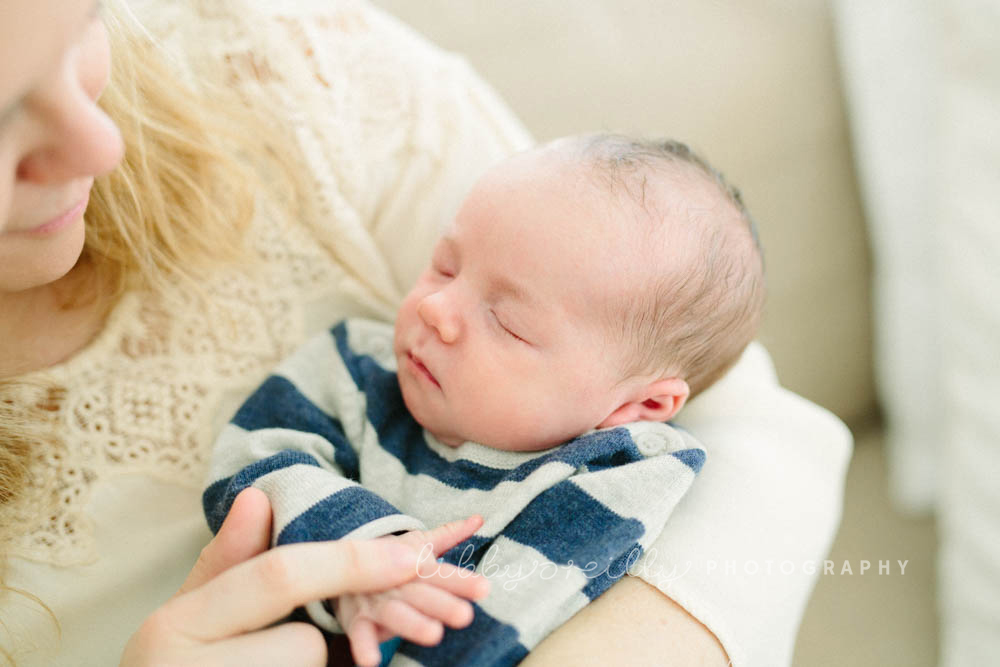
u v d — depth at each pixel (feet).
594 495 2.11
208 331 2.53
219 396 2.49
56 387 2.24
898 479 4.43
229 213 2.67
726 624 2.01
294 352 2.67
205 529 2.38
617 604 2.01
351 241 2.77
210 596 1.71
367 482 2.35
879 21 4.03
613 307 2.36
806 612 3.93
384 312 2.89
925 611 4.00
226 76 2.68
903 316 4.29
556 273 2.34
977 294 3.84
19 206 1.57
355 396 2.52
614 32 4.13
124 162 2.35
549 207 2.39
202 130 2.59
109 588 2.24
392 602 1.76
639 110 4.03
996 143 3.72
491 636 1.84
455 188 2.87
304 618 2.00
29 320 2.28
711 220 2.51
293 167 2.70
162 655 1.65
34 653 2.15
